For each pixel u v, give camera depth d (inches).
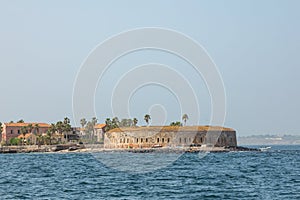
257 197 2373.3
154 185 2864.2
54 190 2652.6
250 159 5959.6
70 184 2950.3
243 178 3270.2
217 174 3602.4
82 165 4948.3
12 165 5083.7
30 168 4542.3
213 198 2367.1
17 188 2755.9
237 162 5295.3
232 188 2709.2
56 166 4835.1
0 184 2982.3
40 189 2701.8
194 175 3521.2
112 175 3555.6
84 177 3420.3
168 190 2640.3
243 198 2351.1
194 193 2527.1
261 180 3125.0
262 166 4544.8
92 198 2358.5
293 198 2327.8
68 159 6363.2
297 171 3850.9
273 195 2427.4
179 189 2679.6
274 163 5059.1
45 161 5920.3
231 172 3794.3
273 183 2935.5
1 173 3907.5
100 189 2687.0
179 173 3708.2
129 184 2918.3
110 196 2426.2
